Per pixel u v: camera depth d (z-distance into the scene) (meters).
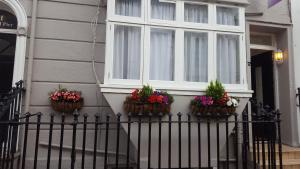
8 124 3.16
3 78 4.64
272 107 5.97
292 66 5.68
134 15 4.27
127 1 4.28
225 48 4.52
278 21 5.72
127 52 4.20
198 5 4.47
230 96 4.24
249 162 4.72
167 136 3.98
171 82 4.21
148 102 3.77
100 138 4.55
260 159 4.65
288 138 5.54
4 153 3.34
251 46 5.95
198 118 3.97
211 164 4.05
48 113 4.44
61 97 4.34
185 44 4.39
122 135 4.59
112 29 4.11
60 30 4.66
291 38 5.77
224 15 4.57
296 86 5.63
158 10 4.35
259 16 5.62
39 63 4.52
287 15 5.82
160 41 4.33
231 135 4.96
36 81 4.48
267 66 6.22
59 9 4.70
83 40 4.72
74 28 4.71
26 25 4.50
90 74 4.69
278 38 6.03
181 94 4.10
